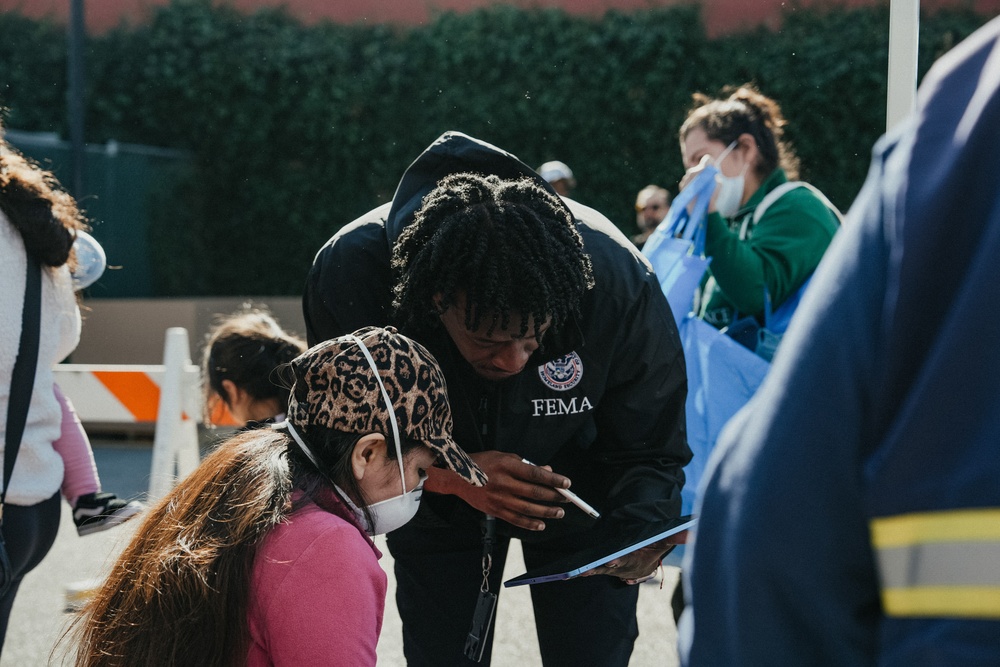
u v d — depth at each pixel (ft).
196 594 5.35
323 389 5.67
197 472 5.91
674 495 7.53
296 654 5.22
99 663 5.55
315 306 7.26
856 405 2.85
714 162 11.32
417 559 7.88
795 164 12.51
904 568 2.68
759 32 33.17
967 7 30.19
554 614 7.84
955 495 2.59
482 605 7.26
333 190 37.88
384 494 5.81
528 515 6.92
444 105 36.47
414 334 6.80
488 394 7.02
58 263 7.63
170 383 13.87
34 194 7.50
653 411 7.41
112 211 36.83
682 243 10.32
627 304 7.01
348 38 37.14
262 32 37.60
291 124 37.73
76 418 9.17
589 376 7.07
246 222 38.45
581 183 35.27
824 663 2.88
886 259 2.89
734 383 10.02
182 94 37.96
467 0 35.94
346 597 5.33
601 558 6.35
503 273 5.97
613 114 34.81
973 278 2.62
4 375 7.39
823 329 2.95
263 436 5.95
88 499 9.04
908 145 2.90
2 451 7.45
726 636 3.02
